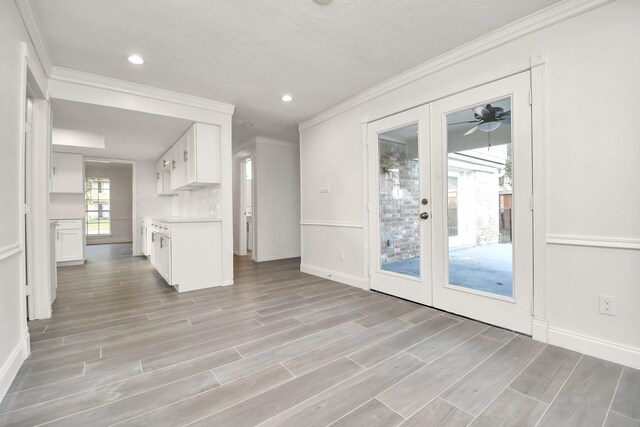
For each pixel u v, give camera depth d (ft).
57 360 6.05
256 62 8.76
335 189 12.59
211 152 11.95
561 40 6.38
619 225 5.75
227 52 8.18
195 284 11.43
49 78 8.76
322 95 11.32
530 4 6.37
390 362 5.91
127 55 8.24
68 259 16.57
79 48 7.83
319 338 7.04
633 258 5.63
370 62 8.86
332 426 4.18
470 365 5.76
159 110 10.68
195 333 7.38
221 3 6.23
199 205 15.44
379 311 8.85
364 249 11.20
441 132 8.69
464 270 8.43
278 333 7.36
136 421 4.29
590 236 6.07
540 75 6.63
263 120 14.28
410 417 4.35
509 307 7.32
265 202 18.22
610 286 5.86
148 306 9.47
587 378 5.27
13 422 4.26
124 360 6.05
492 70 7.50
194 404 4.67
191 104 11.28
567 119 6.33
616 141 5.76
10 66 5.37
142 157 19.27
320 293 10.82
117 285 12.12
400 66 9.14
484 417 4.33
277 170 18.74
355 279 11.68
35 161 8.34
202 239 11.64
